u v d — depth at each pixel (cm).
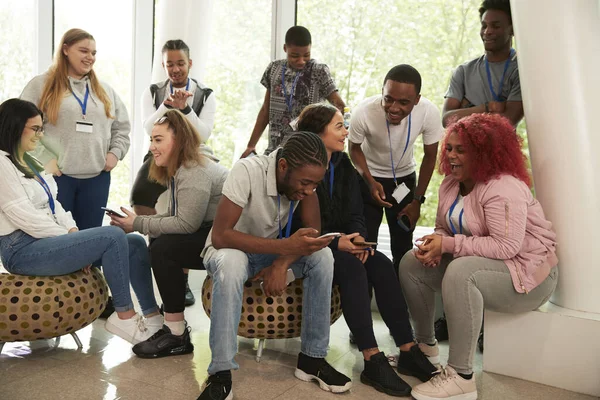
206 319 335
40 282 254
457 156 246
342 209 277
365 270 254
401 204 323
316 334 249
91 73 340
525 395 247
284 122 365
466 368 239
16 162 258
